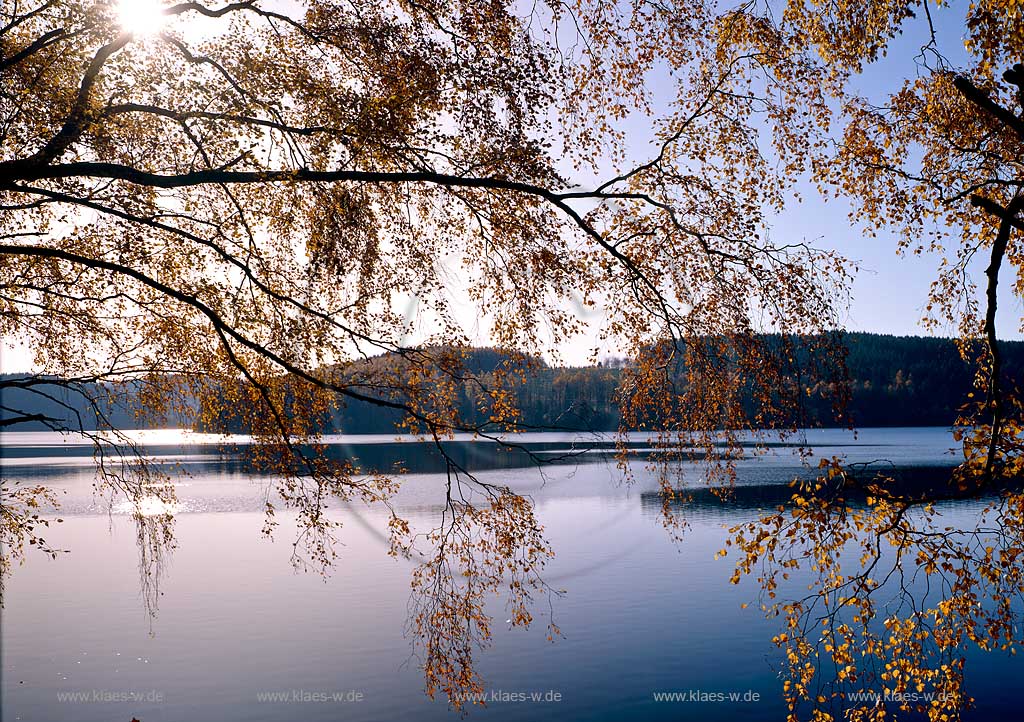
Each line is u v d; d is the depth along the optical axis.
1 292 8.34
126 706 14.48
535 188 6.72
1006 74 5.82
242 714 14.13
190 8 6.69
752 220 7.05
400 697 15.02
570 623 19.70
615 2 7.21
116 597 22.89
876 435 112.50
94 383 8.77
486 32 6.98
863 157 8.89
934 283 9.42
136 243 7.93
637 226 7.32
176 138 7.45
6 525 9.42
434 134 6.86
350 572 25.94
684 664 16.70
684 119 7.56
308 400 7.66
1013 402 6.36
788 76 7.21
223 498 46.88
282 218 7.63
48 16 6.75
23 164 5.78
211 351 8.25
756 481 52.09
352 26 7.09
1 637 19.00
